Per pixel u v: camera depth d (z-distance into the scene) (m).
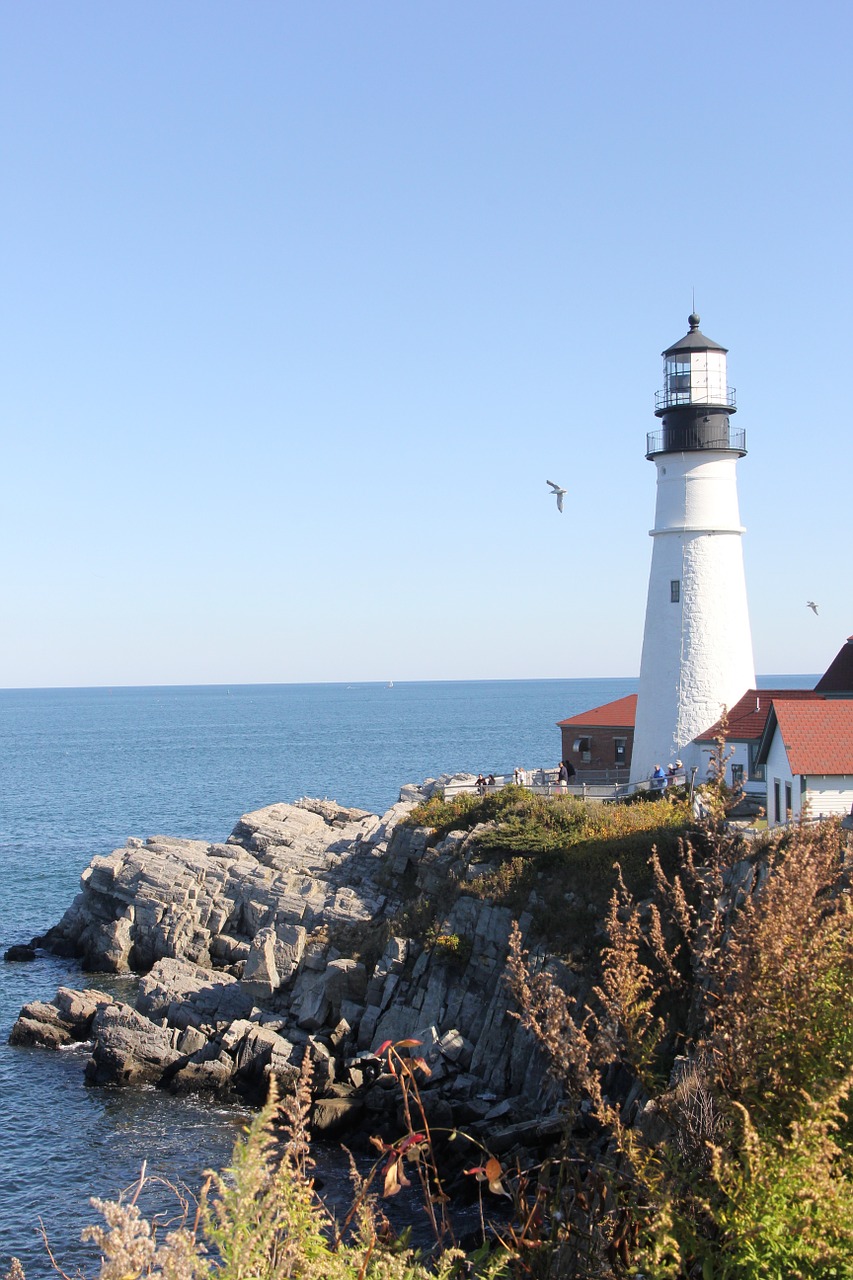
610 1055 10.59
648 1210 9.76
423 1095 38.38
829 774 41.78
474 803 56.31
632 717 74.44
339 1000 47.12
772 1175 9.43
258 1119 8.62
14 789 160.62
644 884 41.56
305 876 61.78
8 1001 56.62
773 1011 10.01
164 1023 48.47
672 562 58.69
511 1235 10.53
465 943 44.38
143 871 64.88
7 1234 31.58
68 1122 39.97
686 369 58.50
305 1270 9.07
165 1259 8.04
